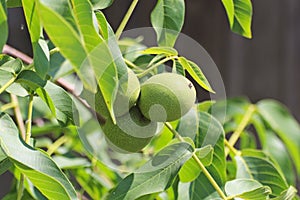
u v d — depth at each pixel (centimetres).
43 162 112
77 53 100
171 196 130
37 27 110
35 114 153
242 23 131
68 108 120
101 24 116
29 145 113
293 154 167
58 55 139
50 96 119
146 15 258
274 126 163
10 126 113
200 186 128
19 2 121
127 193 119
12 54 144
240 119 164
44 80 117
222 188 127
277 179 132
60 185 111
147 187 119
